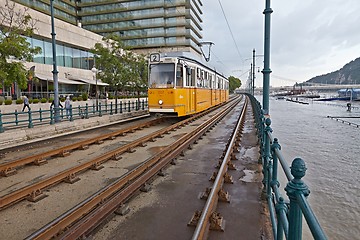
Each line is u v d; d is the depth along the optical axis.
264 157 5.25
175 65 14.16
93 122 14.54
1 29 10.19
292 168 1.70
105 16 80.19
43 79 29.30
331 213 9.70
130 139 10.91
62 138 11.35
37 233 3.47
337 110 54.69
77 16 81.69
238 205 4.49
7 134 9.66
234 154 7.54
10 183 5.84
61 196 5.02
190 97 15.89
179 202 4.74
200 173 6.39
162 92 14.30
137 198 4.92
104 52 22.41
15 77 9.47
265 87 7.43
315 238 1.18
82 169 6.35
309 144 22.36
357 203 10.57
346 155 18.66
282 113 49.06
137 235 3.68
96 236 3.65
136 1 77.25
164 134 11.84
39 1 62.34
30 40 30.33
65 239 3.31
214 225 3.74
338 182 13.09
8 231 3.84
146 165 6.42
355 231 8.51
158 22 76.25
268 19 7.14
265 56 7.34
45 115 20.25
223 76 31.08
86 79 37.84
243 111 21.78
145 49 78.00
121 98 37.50
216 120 16.36
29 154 8.57
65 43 35.66
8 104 21.97
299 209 1.68
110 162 7.27
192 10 80.88
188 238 3.61
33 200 4.77
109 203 4.20
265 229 3.73
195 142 10.10
